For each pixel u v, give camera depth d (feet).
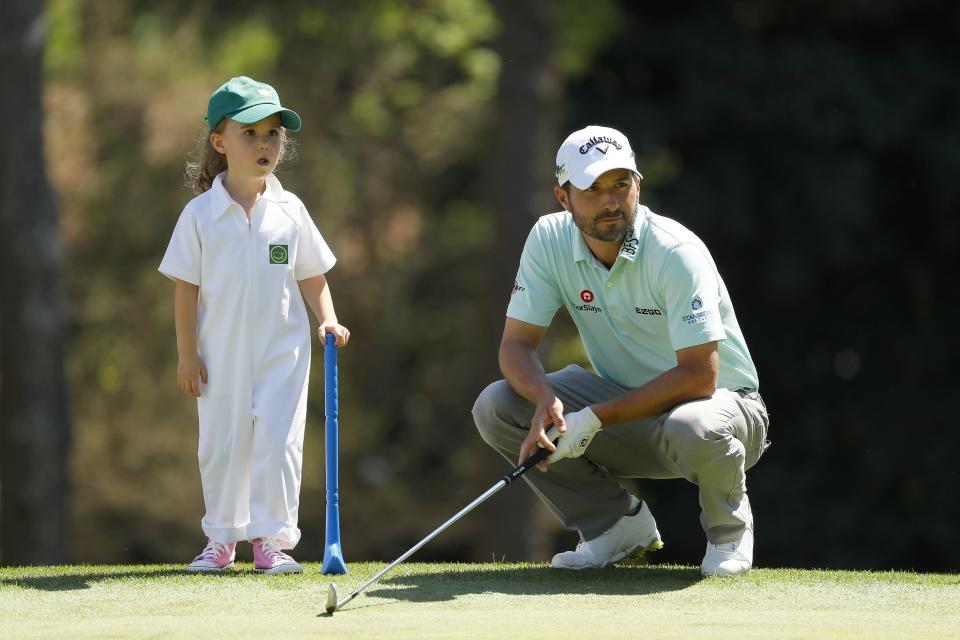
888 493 196.54
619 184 48.83
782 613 43.60
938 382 197.06
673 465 50.39
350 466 177.78
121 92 166.81
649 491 187.73
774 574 52.60
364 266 174.60
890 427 194.29
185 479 168.04
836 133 180.96
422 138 177.88
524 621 41.96
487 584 49.52
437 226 185.37
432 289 188.14
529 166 140.15
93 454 167.73
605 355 53.36
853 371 198.49
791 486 190.90
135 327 171.22
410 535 177.99
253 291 52.85
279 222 53.67
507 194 140.15
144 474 168.66
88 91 166.71
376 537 176.24
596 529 54.03
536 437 49.83
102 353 171.63
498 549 140.05
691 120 180.04
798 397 199.00
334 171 174.40
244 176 53.21
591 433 49.60
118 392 170.50
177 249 52.90
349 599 44.62
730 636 39.63
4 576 53.83
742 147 186.39
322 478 174.91
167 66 169.48
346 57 177.17
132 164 168.96
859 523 189.98
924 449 193.26
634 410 49.44
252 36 176.86
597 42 168.66
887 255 192.24
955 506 191.93
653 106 181.88
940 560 193.47
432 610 44.06
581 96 177.88
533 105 140.26
